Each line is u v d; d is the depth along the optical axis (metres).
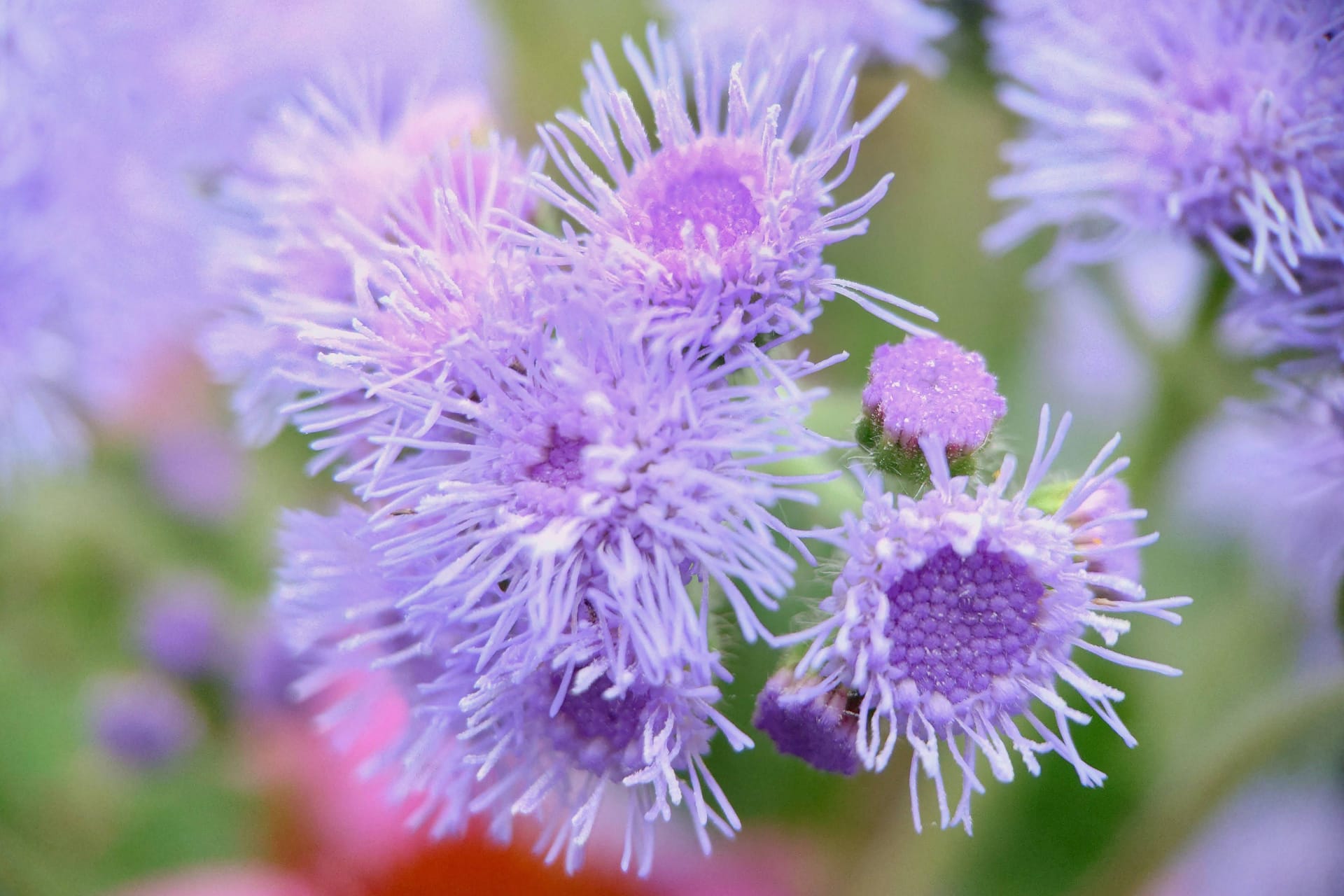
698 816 0.14
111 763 0.17
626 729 0.14
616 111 0.14
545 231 0.14
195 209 0.16
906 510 0.14
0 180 0.16
